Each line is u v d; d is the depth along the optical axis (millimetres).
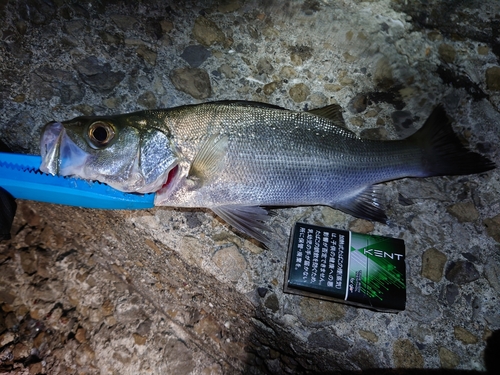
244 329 272
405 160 294
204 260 284
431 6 338
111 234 279
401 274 275
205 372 251
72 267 263
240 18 336
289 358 266
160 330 258
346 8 336
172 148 258
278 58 334
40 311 248
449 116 333
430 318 284
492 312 288
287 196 277
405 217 308
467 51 334
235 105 269
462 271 296
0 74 280
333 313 281
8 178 239
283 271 289
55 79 290
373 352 277
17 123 275
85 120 242
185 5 330
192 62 321
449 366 276
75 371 238
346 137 282
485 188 316
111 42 308
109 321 253
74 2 306
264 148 266
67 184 249
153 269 276
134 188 257
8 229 249
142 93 305
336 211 305
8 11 290
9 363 232
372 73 337
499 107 331
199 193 266
